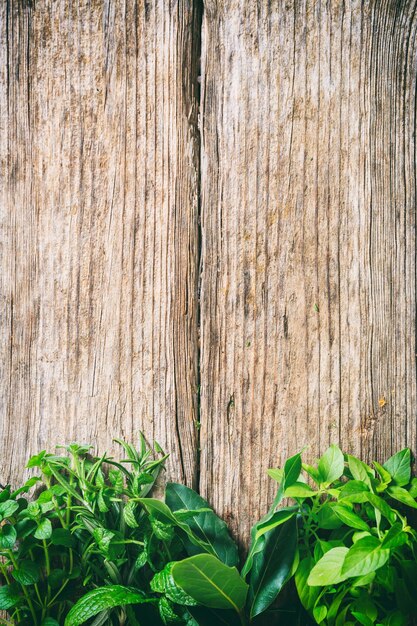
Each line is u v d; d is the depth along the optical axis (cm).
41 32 58
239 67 57
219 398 57
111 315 58
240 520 56
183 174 57
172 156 57
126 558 53
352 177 57
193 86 57
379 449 56
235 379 57
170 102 57
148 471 56
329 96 57
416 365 57
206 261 57
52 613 56
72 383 58
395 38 57
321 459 54
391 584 51
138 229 58
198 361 57
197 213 57
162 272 57
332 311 57
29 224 58
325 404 56
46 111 58
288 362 57
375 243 57
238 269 57
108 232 58
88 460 57
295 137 57
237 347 57
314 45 57
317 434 56
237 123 57
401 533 49
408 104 57
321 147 57
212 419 57
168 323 57
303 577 51
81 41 58
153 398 57
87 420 58
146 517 54
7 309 59
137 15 57
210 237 57
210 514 55
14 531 53
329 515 52
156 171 57
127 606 52
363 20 57
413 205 57
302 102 57
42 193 58
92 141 58
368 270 57
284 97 57
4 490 55
